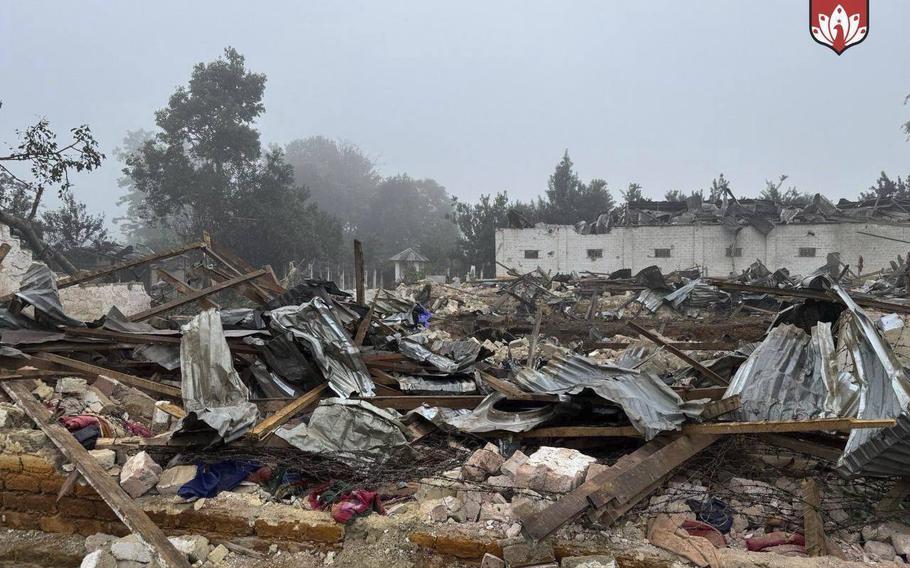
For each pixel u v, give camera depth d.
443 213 72.06
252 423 5.65
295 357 7.11
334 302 8.64
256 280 11.00
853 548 4.31
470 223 44.12
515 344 13.55
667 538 4.26
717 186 36.97
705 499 4.77
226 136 35.19
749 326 14.81
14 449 5.32
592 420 5.84
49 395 6.26
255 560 4.61
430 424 6.07
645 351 10.72
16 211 24.45
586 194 47.75
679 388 6.70
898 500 4.61
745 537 4.48
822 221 32.00
